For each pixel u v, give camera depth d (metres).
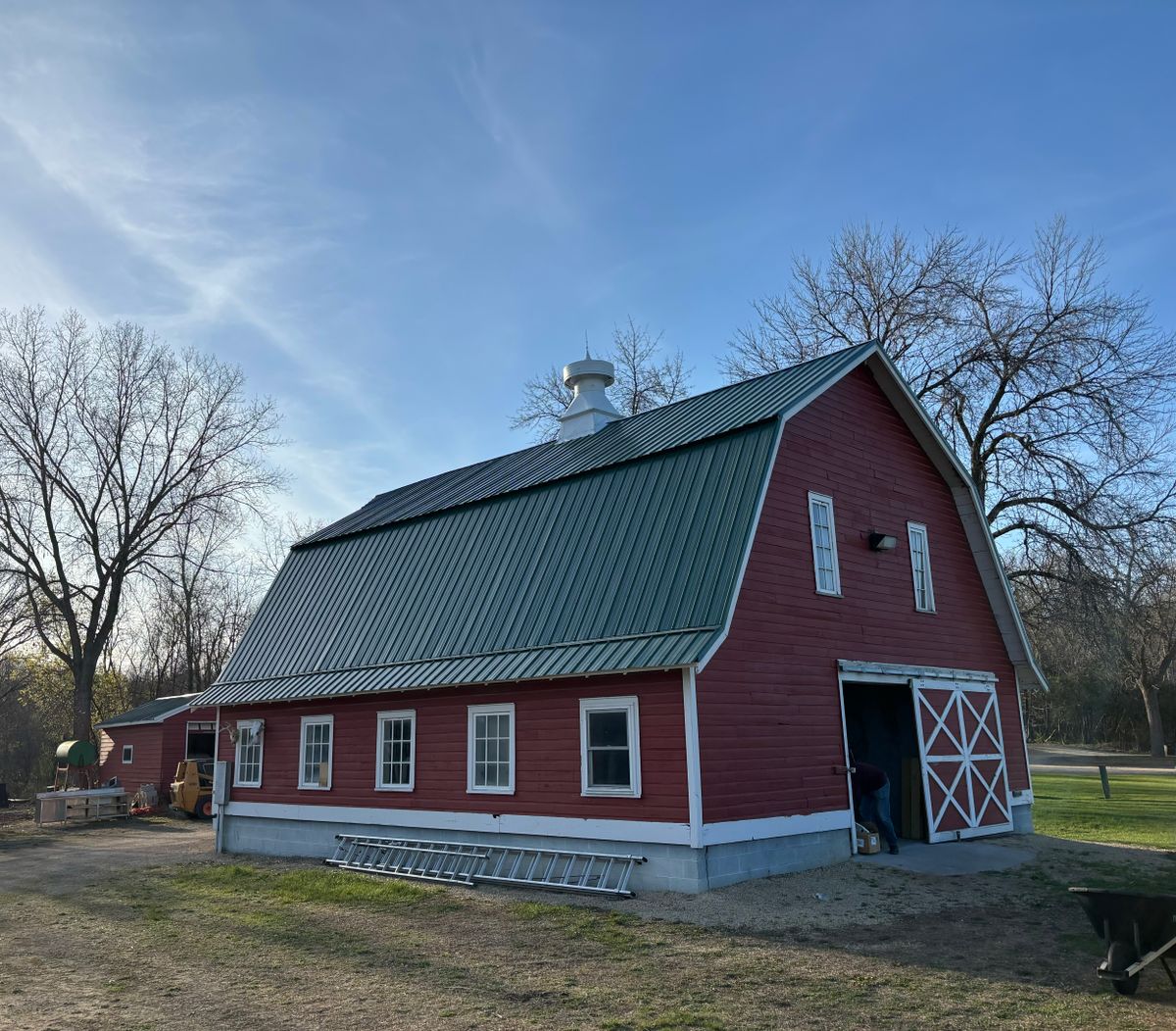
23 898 15.19
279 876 15.95
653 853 12.62
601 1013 7.82
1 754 54.22
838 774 14.81
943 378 31.72
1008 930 10.48
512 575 16.48
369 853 16.86
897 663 16.86
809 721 14.46
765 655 13.89
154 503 39.00
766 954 9.54
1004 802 18.64
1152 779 39.41
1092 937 10.13
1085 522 27.55
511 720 14.90
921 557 18.39
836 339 34.91
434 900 13.14
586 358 22.36
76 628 38.34
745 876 12.74
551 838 13.95
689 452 15.44
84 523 38.25
